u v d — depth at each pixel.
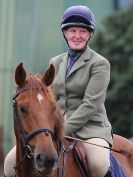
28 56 28.61
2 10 28.09
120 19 27.67
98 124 7.68
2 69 27.34
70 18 7.67
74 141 7.47
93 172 7.47
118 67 26.41
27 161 6.79
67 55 7.85
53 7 29.30
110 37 26.73
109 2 32.81
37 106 6.52
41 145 6.35
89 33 7.73
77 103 7.65
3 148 24.98
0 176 15.26
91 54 7.70
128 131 26.05
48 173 6.38
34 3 28.83
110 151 7.90
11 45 28.02
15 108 6.73
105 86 7.59
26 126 6.52
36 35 28.91
